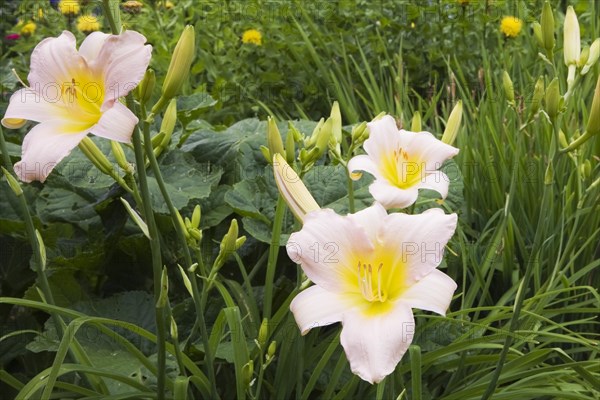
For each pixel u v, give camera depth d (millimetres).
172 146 2641
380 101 3520
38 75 1430
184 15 4305
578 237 2549
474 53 4047
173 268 2484
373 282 1443
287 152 1803
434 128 3506
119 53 1342
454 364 2168
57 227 2809
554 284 2338
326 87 4055
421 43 4184
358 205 2438
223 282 2459
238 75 4113
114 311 2287
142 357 1838
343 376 2195
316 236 1438
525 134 2857
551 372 2012
